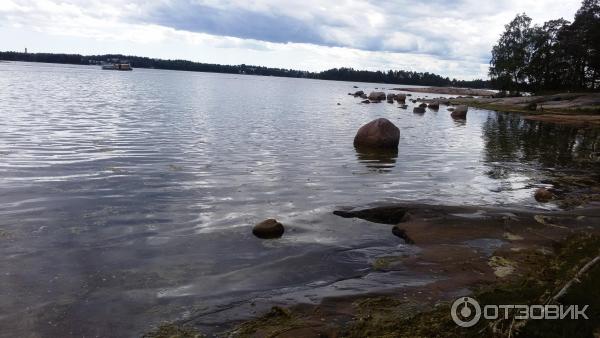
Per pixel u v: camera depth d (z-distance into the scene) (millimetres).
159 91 57312
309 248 7617
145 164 13328
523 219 9141
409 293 5926
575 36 72438
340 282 6332
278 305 5566
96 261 6715
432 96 103000
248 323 5137
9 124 20062
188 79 125625
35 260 6617
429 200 11117
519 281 6246
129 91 53594
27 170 11820
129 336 4863
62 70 136250
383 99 66562
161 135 19219
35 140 16250
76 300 5578
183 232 8078
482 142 23938
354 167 14945
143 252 7137
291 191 11250
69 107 29781
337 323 5105
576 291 4859
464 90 154500
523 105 58406
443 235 8258
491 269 6789
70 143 16016
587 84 75375
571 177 14914
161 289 5961
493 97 79000
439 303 5590
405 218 9195
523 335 4344
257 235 8086
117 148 15625
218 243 7668
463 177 14312
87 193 10055
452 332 4715
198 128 22344
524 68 76750
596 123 37781
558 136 28031
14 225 7891
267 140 19703
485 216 9266
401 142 21984
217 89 73188
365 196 11172
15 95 37250
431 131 28156
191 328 5023
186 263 6812
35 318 5137
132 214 8859
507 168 16344
